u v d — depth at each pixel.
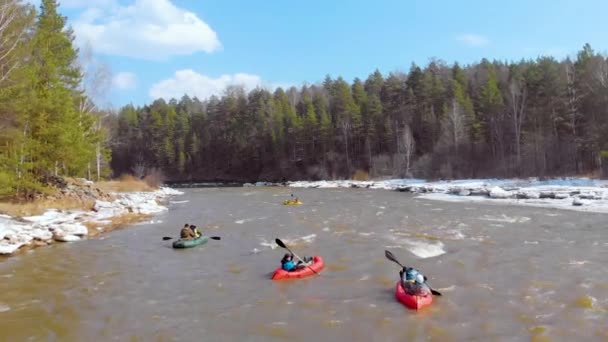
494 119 56.38
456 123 56.75
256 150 85.75
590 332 7.91
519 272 11.75
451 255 13.91
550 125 51.50
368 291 10.86
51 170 28.02
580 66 47.97
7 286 12.13
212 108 100.62
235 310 9.90
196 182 90.44
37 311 10.14
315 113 81.56
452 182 46.69
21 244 17.00
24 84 21.77
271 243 17.20
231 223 22.97
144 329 8.96
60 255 15.93
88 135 35.00
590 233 16.47
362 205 29.44
